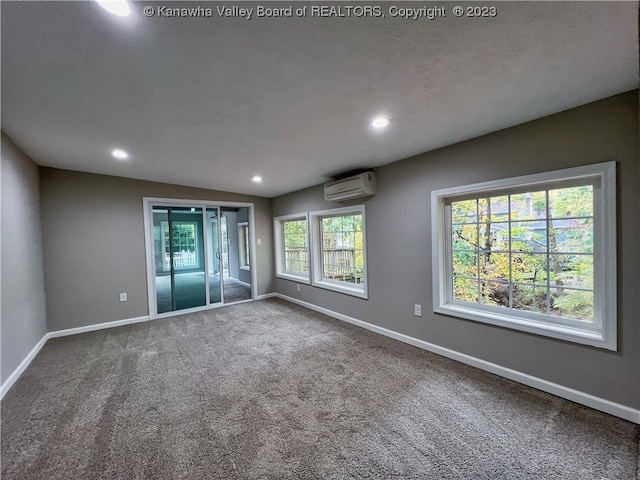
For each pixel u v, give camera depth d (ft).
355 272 13.69
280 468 5.12
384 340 11.17
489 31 4.21
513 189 8.08
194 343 11.28
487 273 8.71
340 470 5.05
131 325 13.79
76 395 7.64
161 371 8.95
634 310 5.94
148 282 14.75
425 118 7.29
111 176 13.89
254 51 4.84
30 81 5.80
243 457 5.40
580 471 4.90
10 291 8.68
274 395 7.47
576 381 6.74
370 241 12.12
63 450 5.65
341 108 6.85
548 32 4.19
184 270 16.38
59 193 12.66
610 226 6.14
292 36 4.45
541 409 6.56
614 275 6.12
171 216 15.93
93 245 13.44
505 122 7.42
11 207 9.03
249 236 18.97
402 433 5.93
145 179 14.62
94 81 5.79
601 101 6.20
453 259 9.59
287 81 5.76
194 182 15.20
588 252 6.80
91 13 4.00
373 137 8.58
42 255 12.12
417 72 5.36
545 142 7.06
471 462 5.15
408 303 10.65
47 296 12.30
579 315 6.97
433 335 9.85
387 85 5.85
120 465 5.25
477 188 8.45
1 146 8.42
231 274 26.96
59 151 10.26
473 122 7.45
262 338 11.68
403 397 7.21
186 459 5.37
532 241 7.74
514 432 5.86
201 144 9.42
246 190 17.21
